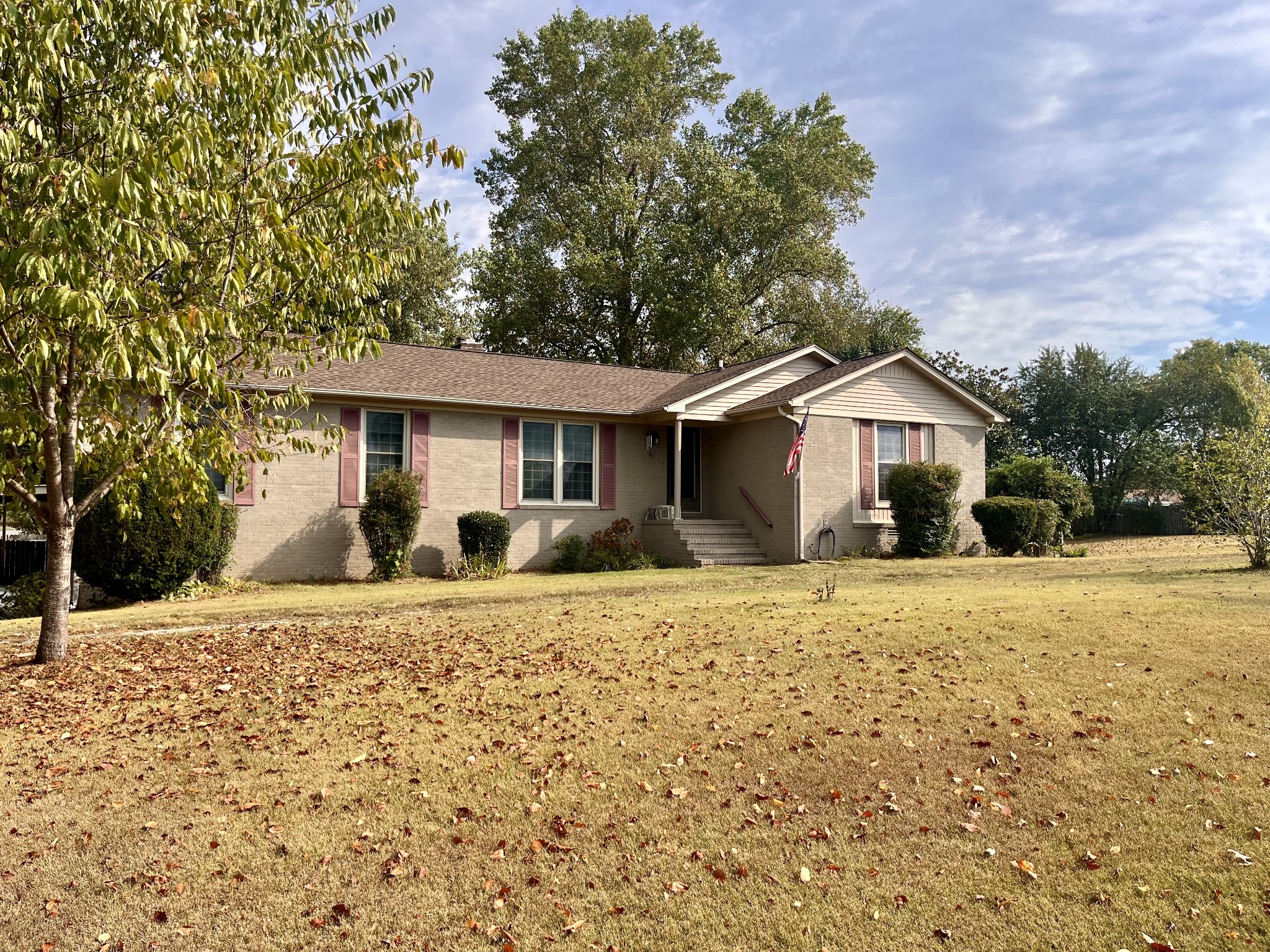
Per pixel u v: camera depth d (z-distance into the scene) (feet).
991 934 10.76
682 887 12.19
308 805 15.47
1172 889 11.68
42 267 17.84
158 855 13.50
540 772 16.93
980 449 67.51
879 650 25.86
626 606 37.04
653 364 110.42
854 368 62.03
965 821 14.11
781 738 18.44
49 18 19.38
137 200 19.08
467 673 25.14
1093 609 30.71
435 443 57.00
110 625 34.24
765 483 61.98
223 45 24.26
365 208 25.27
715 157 108.17
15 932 11.18
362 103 25.02
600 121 112.16
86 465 28.22
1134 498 146.30
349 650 29.17
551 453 61.52
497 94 116.67
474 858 13.23
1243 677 21.30
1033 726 18.52
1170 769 15.93
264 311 26.30
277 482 52.16
